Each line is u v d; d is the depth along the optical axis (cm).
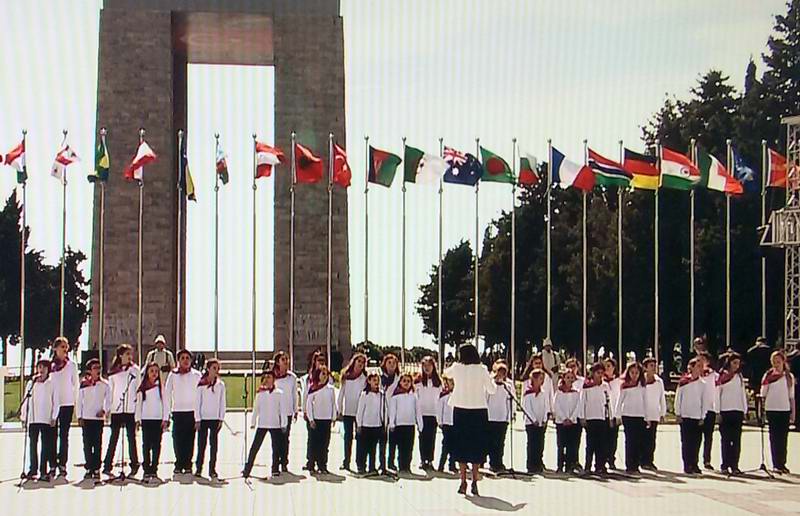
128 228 7219
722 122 6944
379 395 2900
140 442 3712
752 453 3578
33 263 9788
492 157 4931
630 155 4875
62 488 2647
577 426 2936
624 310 6994
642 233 6925
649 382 2995
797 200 5109
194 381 2909
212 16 7456
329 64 7469
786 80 7050
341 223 7294
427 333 13075
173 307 7350
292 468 3077
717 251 6550
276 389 2853
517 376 7906
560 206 9175
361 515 2220
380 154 4988
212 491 2578
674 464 3186
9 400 6400
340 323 7219
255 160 5203
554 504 2359
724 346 6788
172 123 7506
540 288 8600
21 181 4897
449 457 3025
